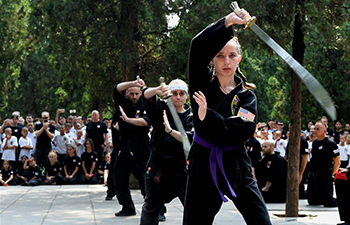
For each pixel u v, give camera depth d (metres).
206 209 4.77
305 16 11.43
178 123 5.26
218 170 4.66
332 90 32.50
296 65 3.71
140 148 10.33
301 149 16.00
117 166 10.73
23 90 47.06
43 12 18.77
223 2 15.57
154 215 7.65
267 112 45.50
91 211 11.89
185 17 16.91
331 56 31.30
